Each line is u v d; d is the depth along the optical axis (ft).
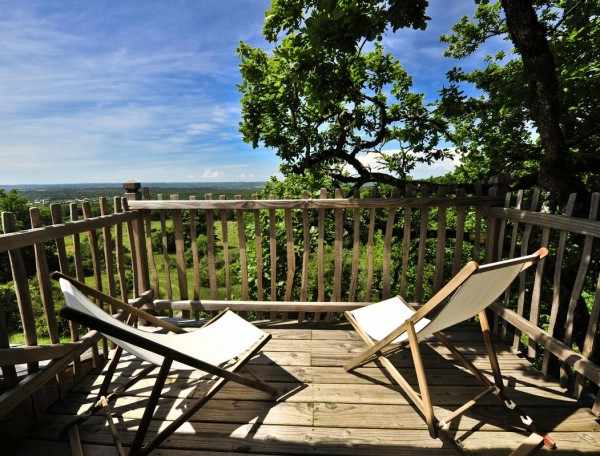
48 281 6.14
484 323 6.43
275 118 22.68
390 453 5.19
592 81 13.58
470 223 22.98
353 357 8.16
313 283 20.72
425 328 5.49
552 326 7.02
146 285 10.25
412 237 20.67
